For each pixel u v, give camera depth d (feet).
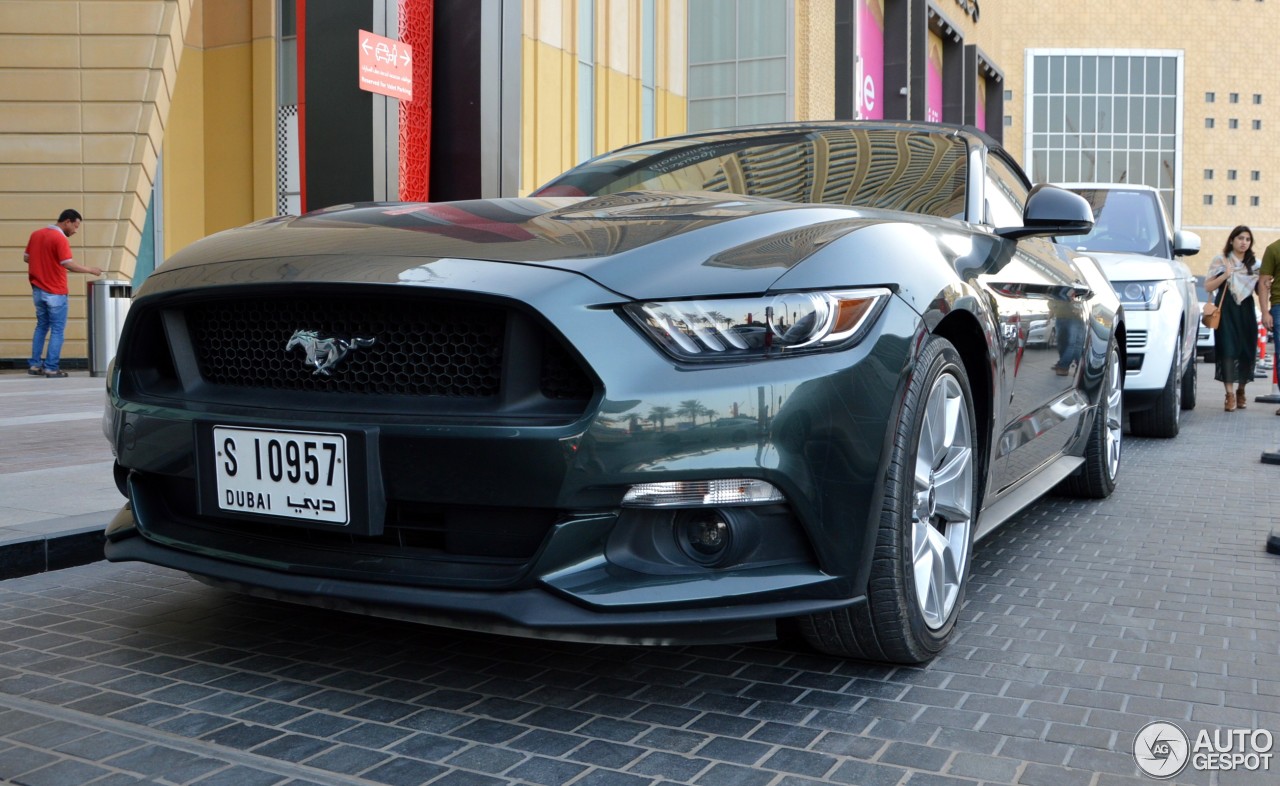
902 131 11.25
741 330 6.45
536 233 7.16
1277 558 11.30
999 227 10.50
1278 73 332.19
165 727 6.50
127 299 35.17
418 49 41.09
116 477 7.97
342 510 6.61
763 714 6.76
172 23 38.37
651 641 6.38
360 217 8.11
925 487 7.58
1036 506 14.35
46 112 37.73
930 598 7.66
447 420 6.41
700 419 6.25
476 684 7.28
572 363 6.43
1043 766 5.99
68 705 6.86
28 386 29.78
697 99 68.44
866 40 73.15
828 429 6.51
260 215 51.80
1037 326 10.07
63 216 34.06
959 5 97.60
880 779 5.80
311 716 6.69
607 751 6.17
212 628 8.56
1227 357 28.45
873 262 7.13
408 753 6.13
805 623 7.32
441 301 6.57
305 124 38.32
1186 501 14.79
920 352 7.16
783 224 7.32
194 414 7.20
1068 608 9.32
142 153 38.11
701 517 6.52
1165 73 319.47
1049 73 318.86
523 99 46.55
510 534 6.54
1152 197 24.09
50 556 10.52
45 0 37.55
